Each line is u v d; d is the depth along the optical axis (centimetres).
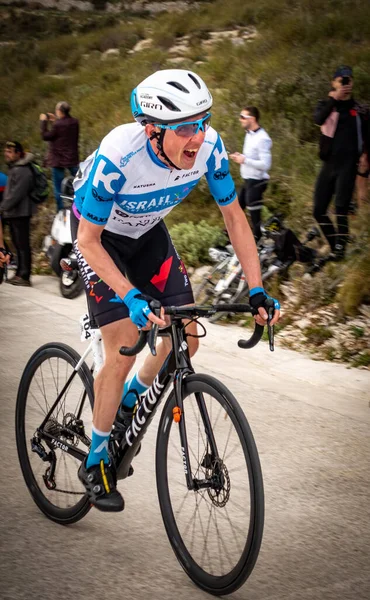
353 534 325
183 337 285
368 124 727
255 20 1950
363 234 729
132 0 3091
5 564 294
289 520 336
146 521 333
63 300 800
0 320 700
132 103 284
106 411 299
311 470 389
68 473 341
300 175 909
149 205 301
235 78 1367
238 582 265
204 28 2008
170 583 284
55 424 343
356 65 1243
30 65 2092
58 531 323
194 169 296
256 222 798
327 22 1545
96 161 285
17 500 353
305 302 682
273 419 460
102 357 328
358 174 762
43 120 1034
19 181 850
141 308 261
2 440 423
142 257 322
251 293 287
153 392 294
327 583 286
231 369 563
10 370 550
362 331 614
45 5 3238
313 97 1126
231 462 276
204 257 841
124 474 314
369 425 455
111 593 274
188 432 285
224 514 277
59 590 275
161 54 1825
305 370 561
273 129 1059
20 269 874
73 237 318
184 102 265
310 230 748
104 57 2028
